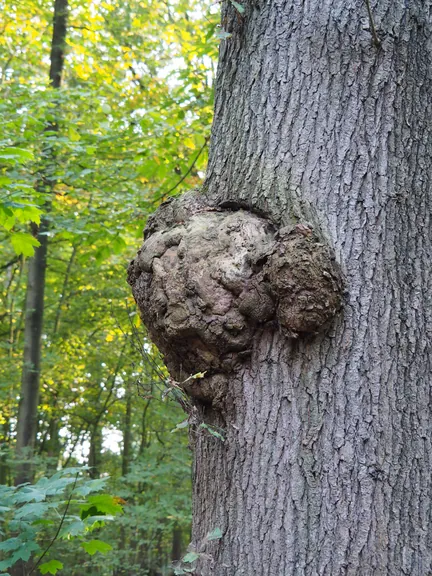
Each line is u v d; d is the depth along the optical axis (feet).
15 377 35.12
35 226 26.78
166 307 6.73
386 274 6.50
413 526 5.89
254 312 6.40
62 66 27.91
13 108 20.88
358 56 7.16
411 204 6.79
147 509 31.91
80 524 7.91
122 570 36.83
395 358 6.28
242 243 6.62
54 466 38.32
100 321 42.29
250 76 7.71
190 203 7.53
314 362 6.29
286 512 6.04
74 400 48.57
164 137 22.09
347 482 5.97
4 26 30.86
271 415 6.33
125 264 33.53
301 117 7.15
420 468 6.05
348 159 6.86
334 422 6.13
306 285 6.11
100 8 31.09
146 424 46.75
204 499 6.73
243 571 6.11
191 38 32.01
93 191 23.08
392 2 7.34
